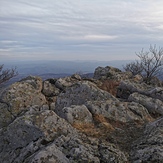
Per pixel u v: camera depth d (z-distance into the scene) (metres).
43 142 11.02
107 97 17.75
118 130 13.48
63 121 12.45
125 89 22.67
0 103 16.97
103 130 13.37
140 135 12.84
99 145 10.45
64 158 9.43
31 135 11.67
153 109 17.55
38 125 11.73
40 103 18.27
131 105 16.62
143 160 9.90
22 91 18.19
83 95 17.95
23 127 12.05
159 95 20.05
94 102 16.02
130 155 10.58
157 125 12.77
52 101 20.89
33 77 23.67
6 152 12.10
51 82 25.39
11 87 18.20
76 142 10.38
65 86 23.78
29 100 17.72
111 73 30.41
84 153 9.69
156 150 10.12
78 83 18.98
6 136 12.64
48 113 12.65
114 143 11.84
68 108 14.50
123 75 29.56
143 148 10.73
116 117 15.04
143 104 18.11
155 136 11.45
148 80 33.56
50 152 9.41
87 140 10.87
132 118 15.16
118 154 9.95
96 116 14.91
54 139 11.17
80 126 13.62
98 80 27.52
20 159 10.72
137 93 19.73
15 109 16.64
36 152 10.23
